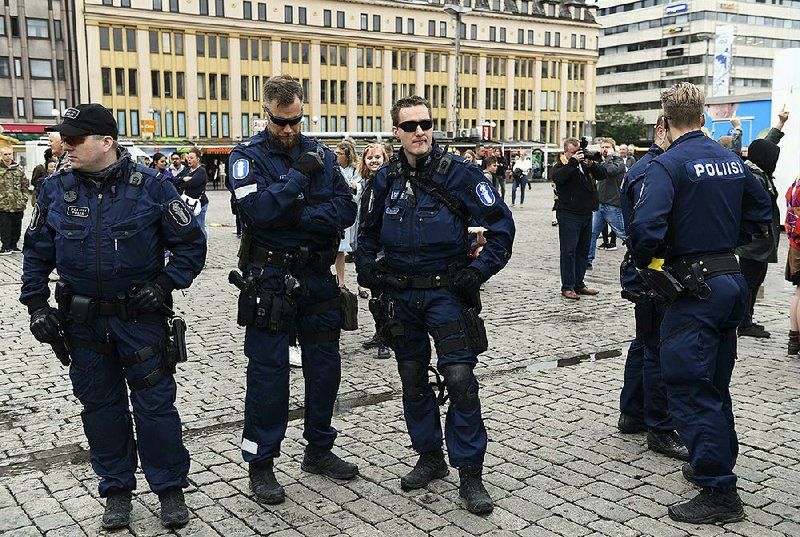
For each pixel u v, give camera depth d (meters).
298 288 3.92
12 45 59.50
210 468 4.39
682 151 3.78
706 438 3.63
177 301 9.34
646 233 3.65
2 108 59.72
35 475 4.31
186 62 62.38
